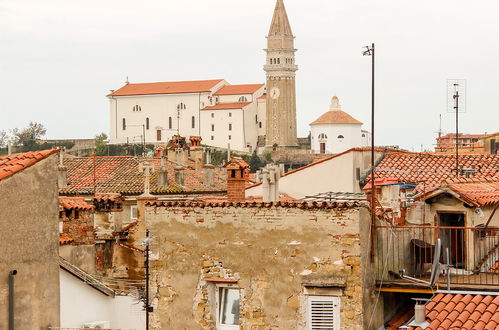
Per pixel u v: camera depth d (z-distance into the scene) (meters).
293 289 28.23
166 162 77.75
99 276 40.59
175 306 29.72
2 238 23.64
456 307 26.27
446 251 28.73
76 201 40.28
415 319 26.03
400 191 33.97
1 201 23.66
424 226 29.98
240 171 37.00
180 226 29.77
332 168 49.69
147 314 29.94
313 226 28.09
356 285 27.56
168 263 29.86
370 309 28.00
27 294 24.20
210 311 29.36
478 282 29.55
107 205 46.47
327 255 27.89
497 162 50.16
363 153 50.16
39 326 24.50
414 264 30.53
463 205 32.94
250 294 28.80
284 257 28.41
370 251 28.23
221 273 29.19
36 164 24.61
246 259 28.91
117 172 72.50
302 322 28.03
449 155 52.59
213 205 29.38
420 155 51.84
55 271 24.95
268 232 28.66
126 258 42.78
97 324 35.16
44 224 24.72
